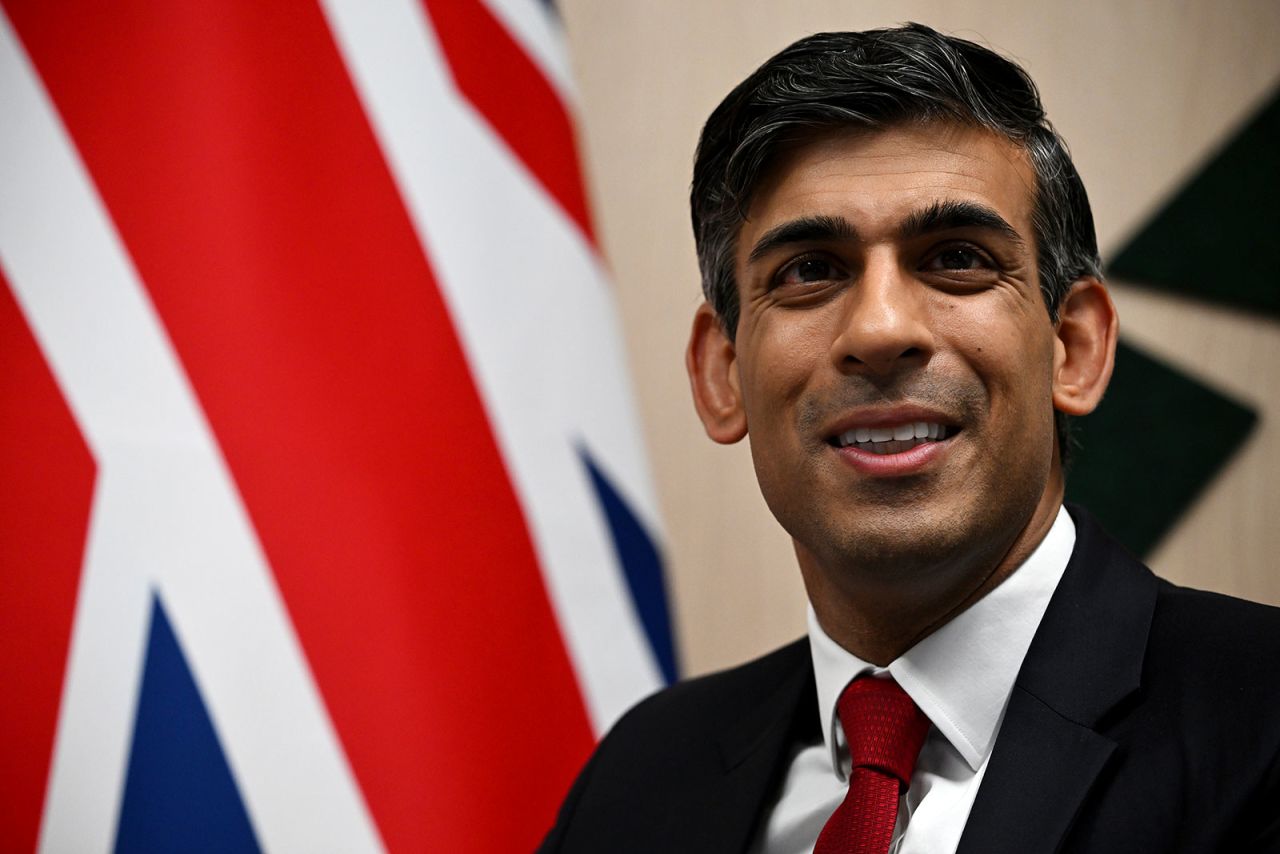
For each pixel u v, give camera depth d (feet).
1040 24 13.78
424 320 10.07
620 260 13.23
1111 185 13.57
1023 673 6.36
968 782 6.33
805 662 7.73
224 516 9.38
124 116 9.85
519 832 9.56
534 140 10.81
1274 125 13.75
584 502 10.27
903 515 6.15
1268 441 13.37
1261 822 5.68
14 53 9.86
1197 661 6.27
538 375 10.34
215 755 9.09
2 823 8.93
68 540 9.21
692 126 13.57
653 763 7.88
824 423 6.31
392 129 10.34
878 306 6.15
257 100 10.08
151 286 9.61
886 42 6.68
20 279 9.51
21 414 9.35
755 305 6.70
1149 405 13.23
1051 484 6.84
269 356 9.68
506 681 9.74
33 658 9.07
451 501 9.84
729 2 13.75
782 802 7.16
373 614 9.50
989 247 6.35
